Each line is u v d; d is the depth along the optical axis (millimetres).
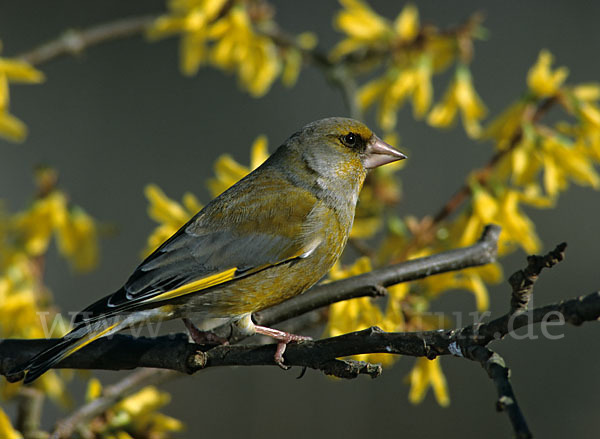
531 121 9195
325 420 15328
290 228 8180
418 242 9281
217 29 10492
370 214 10016
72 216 10117
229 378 15789
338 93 18703
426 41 10664
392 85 10430
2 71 9844
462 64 10336
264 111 18688
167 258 7875
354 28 10789
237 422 15500
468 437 15125
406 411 15188
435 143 17672
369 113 17562
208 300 7934
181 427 8773
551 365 15531
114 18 18703
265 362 6715
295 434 15328
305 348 6508
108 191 17891
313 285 8477
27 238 9859
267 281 8086
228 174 8891
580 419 15195
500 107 18500
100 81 18484
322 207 8422
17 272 9430
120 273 17109
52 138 18016
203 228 8078
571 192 17031
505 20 19062
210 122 18547
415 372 8461
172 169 18250
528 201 8945
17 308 9031
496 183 8969
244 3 10648
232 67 11523
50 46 11445
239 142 18531
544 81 9148
